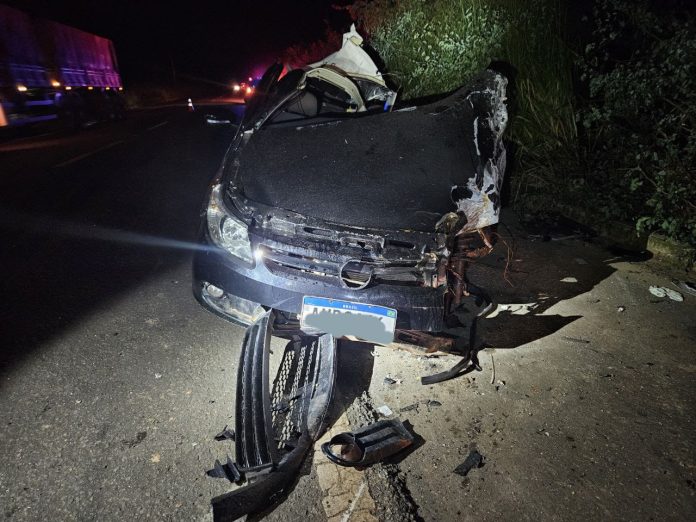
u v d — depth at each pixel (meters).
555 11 4.58
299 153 2.39
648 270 3.66
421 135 2.43
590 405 2.25
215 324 2.82
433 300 2.11
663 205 3.66
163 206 4.99
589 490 1.81
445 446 2.01
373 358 2.57
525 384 2.40
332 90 4.05
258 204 2.17
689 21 3.36
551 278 3.52
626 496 1.79
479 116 2.47
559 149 4.72
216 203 2.21
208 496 1.73
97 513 1.64
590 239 4.30
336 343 2.40
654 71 3.49
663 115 3.73
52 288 3.12
